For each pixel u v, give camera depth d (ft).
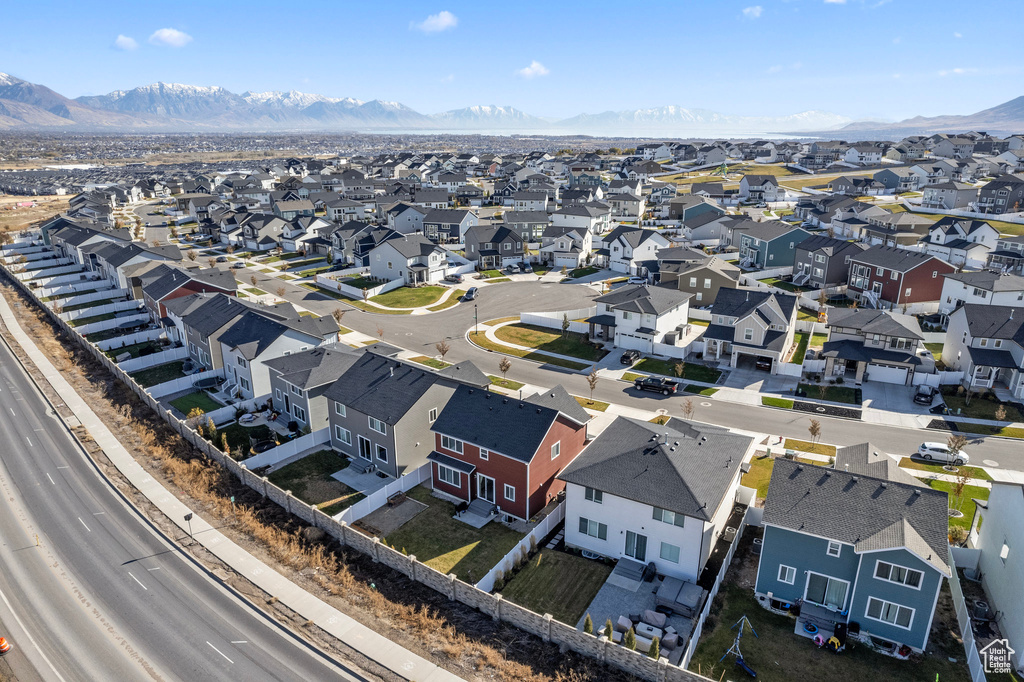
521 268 345.10
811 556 94.99
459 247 397.80
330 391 151.33
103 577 105.40
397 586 103.60
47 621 94.84
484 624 94.38
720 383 191.42
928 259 244.83
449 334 242.58
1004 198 404.98
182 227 492.54
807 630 92.27
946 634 93.04
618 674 83.71
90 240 340.18
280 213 451.12
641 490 106.42
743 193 515.50
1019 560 88.48
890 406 172.65
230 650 89.25
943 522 91.20
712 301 268.21
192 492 131.95
